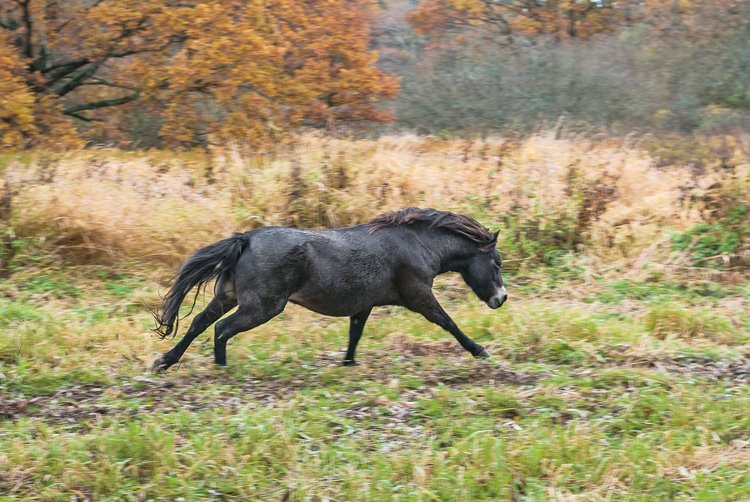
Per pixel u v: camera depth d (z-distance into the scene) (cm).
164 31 5091
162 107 5672
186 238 2706
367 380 1755
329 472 1307
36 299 2333
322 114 5659
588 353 1967
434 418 1524
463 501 1230
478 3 8119
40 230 2623
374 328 2175
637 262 2723
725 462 1328
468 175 3131
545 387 1673
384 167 3086
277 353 1942
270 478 1295
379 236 1808
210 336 2042
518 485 1286
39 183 2744
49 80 5588
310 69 5703
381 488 1247
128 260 2628
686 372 1856
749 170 2878
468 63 6588
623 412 1543
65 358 1825
